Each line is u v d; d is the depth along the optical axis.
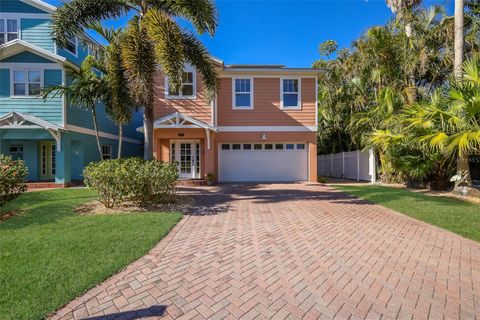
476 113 8.00
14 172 8.05
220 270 3.82
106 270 3.66
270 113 15.12
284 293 3.24
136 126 21.19
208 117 14.20
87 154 14.86
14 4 13.97
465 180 9.92
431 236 5.33
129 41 8.16
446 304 3.02
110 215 6.67
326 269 3.87
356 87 16.48
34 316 2.69
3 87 12.55
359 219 6.64
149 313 2.82
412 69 12.70
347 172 18.36
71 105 13.37
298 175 15.39
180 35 8.24
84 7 8.62
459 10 10.12
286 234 5.45
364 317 2.79
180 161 14.77
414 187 12.38
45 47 14.02
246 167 15.33
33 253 4.18
